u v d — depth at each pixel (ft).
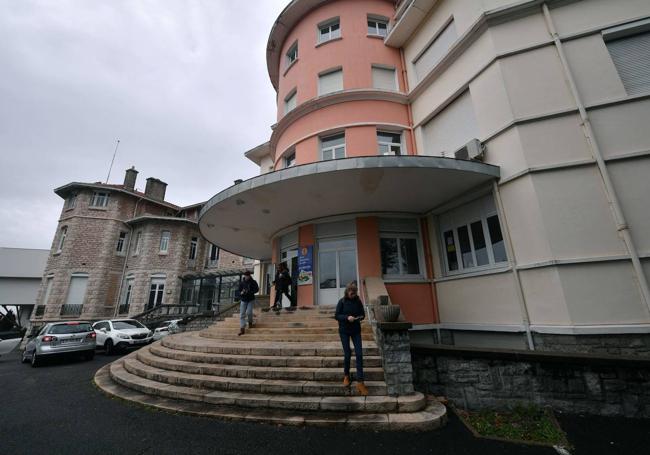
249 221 34.22
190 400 16.83
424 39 34.94
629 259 17.89
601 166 19.29
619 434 12.96
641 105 19.65
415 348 17.62
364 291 28.37
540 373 15.60
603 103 20.36
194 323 58.70
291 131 38.47
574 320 18.13
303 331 24.03
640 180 18.67
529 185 21.07
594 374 15.17
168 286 75.36
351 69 36.81
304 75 39.78
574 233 19.24
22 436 13.53
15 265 107.45
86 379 25.52
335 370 17.17
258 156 61.41
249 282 26.40
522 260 21.13
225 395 16.30
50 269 71.46
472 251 25.98
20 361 41.32
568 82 21.42
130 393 19.08
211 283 77.61
